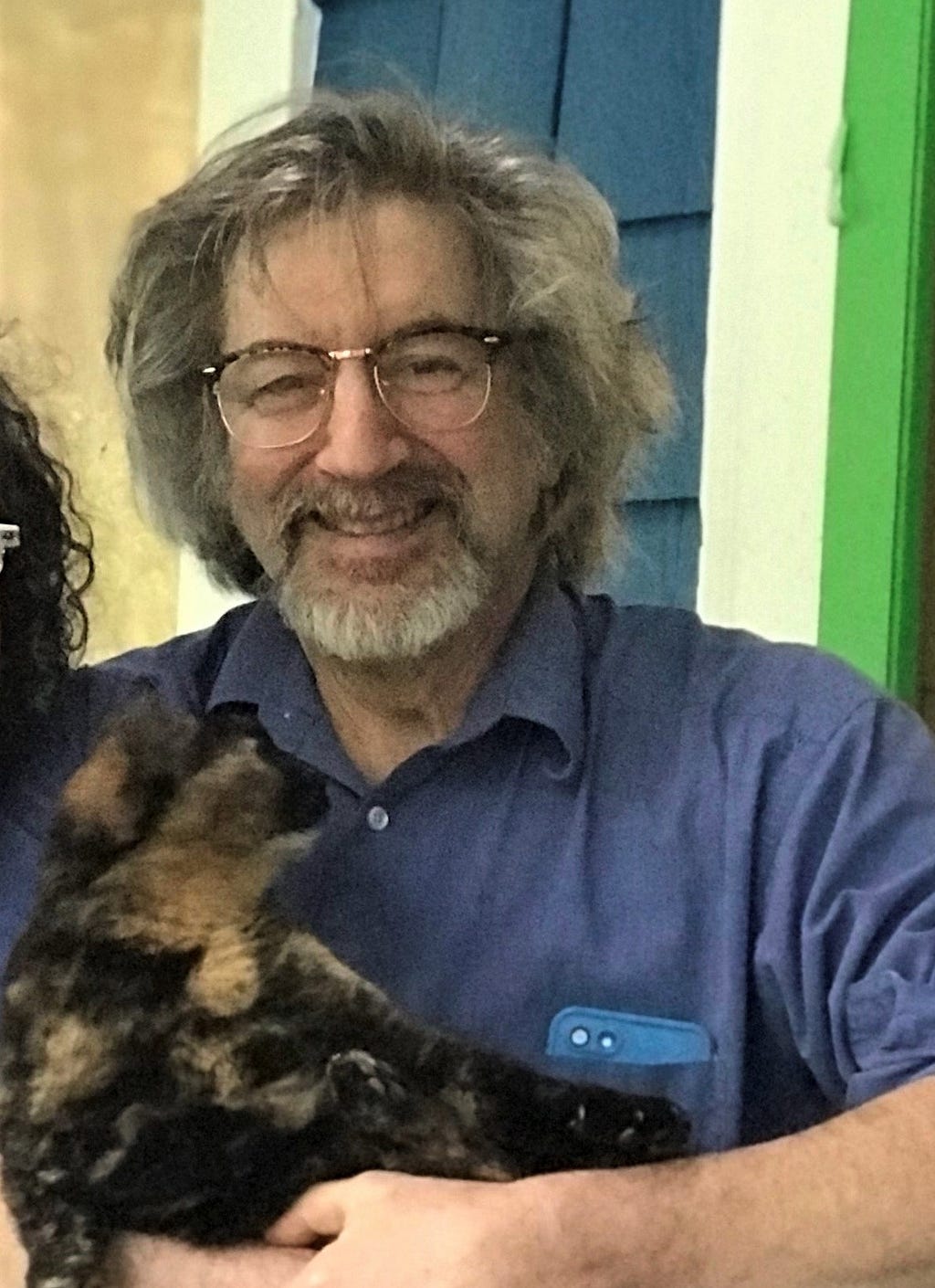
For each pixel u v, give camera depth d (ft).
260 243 3.60
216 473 3.92
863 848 3.29
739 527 4.91
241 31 5.91
